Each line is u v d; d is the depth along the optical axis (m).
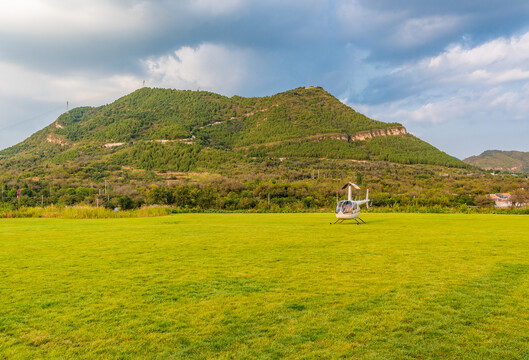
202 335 4.86
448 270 8.63
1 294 6.75
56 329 5.10
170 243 14.21
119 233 18.62
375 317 5.42
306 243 14.02
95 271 8.76
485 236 16.28
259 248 12.65
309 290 6.91
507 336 4.73
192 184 104.62
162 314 5.64
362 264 9.48
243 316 5.52
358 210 25.98
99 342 4.68
